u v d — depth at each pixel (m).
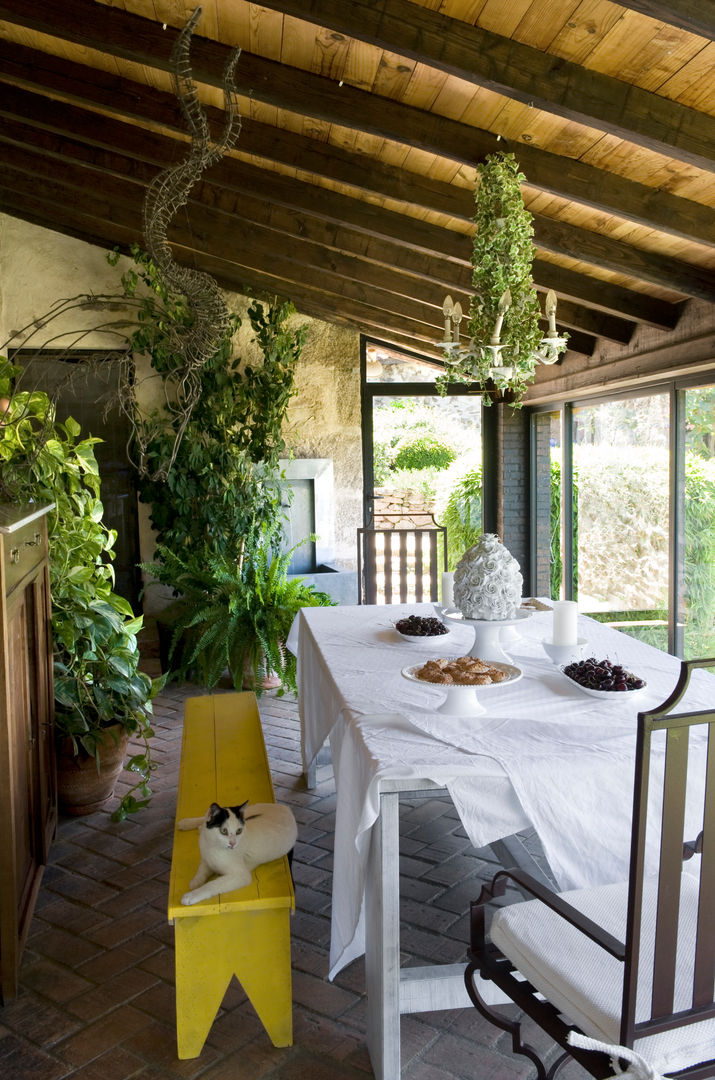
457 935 2.53
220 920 2.01
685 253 3.40
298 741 4.37
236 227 4.82
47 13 2.93
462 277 4.40
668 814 1.30
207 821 2.01
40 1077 1.98
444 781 1.86
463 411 6.88
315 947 2.51
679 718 1.30
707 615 4.15
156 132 4.12
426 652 2.98
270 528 5.89
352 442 6.68
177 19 2.88
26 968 2.43
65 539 3.44
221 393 5.66
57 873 3.00
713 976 1.37
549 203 3.33
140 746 4.35
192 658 5.03
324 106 2.91
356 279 4.90
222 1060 2.03
